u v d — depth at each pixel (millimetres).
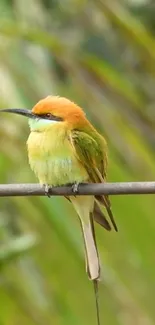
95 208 2674
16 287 2844
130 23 2875
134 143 2855
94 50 3211
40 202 2816
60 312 2840
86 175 2670
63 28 3188
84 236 2674
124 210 2789
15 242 2729
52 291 2842
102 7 2889
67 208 2814
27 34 2842
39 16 2982
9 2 2939
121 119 2871
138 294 2820
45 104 2678
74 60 2875
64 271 2830
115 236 2801
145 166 2844
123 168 2803
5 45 2863
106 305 2832
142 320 2818
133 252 2799
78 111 2682
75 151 2662
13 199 2836
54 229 2818
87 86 2885
